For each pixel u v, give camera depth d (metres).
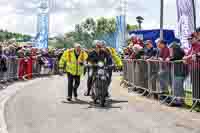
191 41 10.11
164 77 11.40
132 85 14.93
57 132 7.31
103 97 10.59
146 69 13.02
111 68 10.86
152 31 20.39
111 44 35.78
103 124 8.09
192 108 9.83
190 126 7.90
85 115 9.20
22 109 9.97
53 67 26.39
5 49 17.70
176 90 10.66
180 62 10.52
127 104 11.09
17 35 38.12
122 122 8.30
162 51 11.62
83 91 14.72
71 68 11.73
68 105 10.84
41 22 31.36
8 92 13.77
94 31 66.44
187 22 14.16
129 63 15.52
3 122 8.20
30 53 21.66
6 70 16.53
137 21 28.59
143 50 14.30
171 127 7.79
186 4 14.19
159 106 10.70
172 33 20.12
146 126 7.88
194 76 9.91
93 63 11.02
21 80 19.55
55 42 38.88
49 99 12.09
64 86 16.86
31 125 7.96
